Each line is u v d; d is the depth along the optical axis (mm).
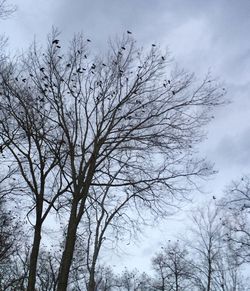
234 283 33250
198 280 33625
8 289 22781
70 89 15375
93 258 19016
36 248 14133
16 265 24531
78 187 14406
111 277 35312
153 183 15453
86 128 15336
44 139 14883
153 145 15641
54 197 14656
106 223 17969
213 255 33688
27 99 15070
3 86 14844
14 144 14805
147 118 15602
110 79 15789
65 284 13086
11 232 20688
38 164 15219
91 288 18719
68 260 13406
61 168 14766
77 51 15547
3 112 14961
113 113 15594
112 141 15344
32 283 13617
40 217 14508
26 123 14844
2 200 18719
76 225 13922
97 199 17141
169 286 36312
